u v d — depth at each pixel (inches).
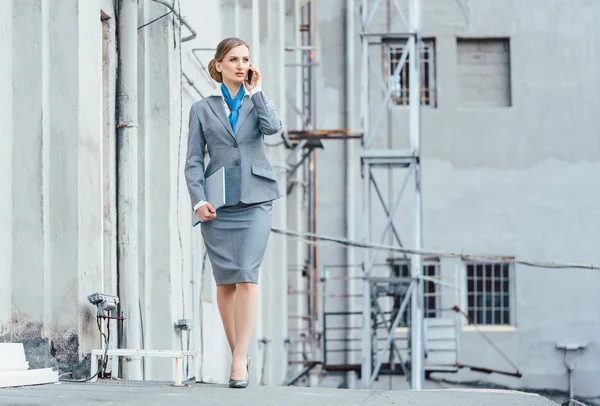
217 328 752.3
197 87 682.8
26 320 376.8
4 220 375.2
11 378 325.7
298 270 1186.0
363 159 1002.7
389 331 1101.7
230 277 328.5
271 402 271.3
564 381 1393.9
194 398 277.9
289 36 1155.3
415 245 1012.5
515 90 1428.4
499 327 1393.9
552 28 1437.0
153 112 542.6
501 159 1416.1
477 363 1385.3
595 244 1409.9
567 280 1402.6
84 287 387.2
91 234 395.2
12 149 380.5
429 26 1428.4
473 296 1397.6
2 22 377.1
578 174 1419.8
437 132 1413.6
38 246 377.7
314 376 1289.4
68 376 376.8
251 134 329.4
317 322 1282.0
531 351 1391.5
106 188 478.3
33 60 382.0
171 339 538.9
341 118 1387.8
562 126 1427.2
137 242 509.4
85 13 393.4
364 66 1028.5
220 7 789.9
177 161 556.4
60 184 383.2
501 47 1443.2
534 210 1412.4
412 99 999.6
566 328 1396.4
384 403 276.7
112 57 483.5
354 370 1168.8
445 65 1422.2
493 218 1407.5
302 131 1064.2
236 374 329.1
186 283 617.9
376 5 1029.8
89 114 395.2
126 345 474.6
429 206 1400.1
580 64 1434.5
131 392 298.4
